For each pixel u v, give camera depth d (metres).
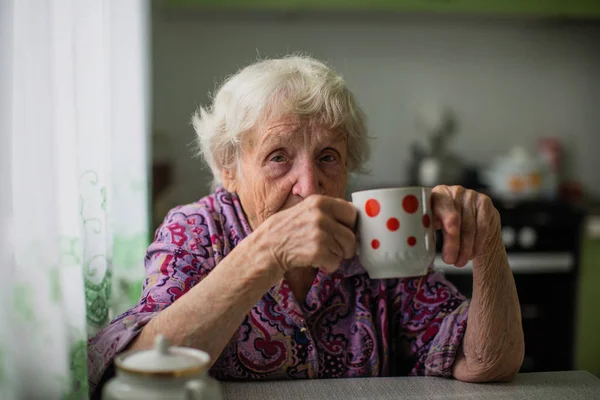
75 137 0.89
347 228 0.79
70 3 0.89
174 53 3.36
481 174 3.42
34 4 0.78
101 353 0.84
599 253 3.10
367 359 1.08
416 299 1.14
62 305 0.80
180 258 1.06
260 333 1.05
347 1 3.13
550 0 3.27
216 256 1.08
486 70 3.55
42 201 0.78
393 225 0.77
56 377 0.78
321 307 1.09
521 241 3.04
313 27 3.43
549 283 3.07
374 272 0.80
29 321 0.77
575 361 3.11
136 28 1.49
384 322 1.11
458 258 0.89
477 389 0.92
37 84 0.78
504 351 0.95
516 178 3.26
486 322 0.96
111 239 1.21
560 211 3.05
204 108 1.22
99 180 1.06
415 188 0.78
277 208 1.04
